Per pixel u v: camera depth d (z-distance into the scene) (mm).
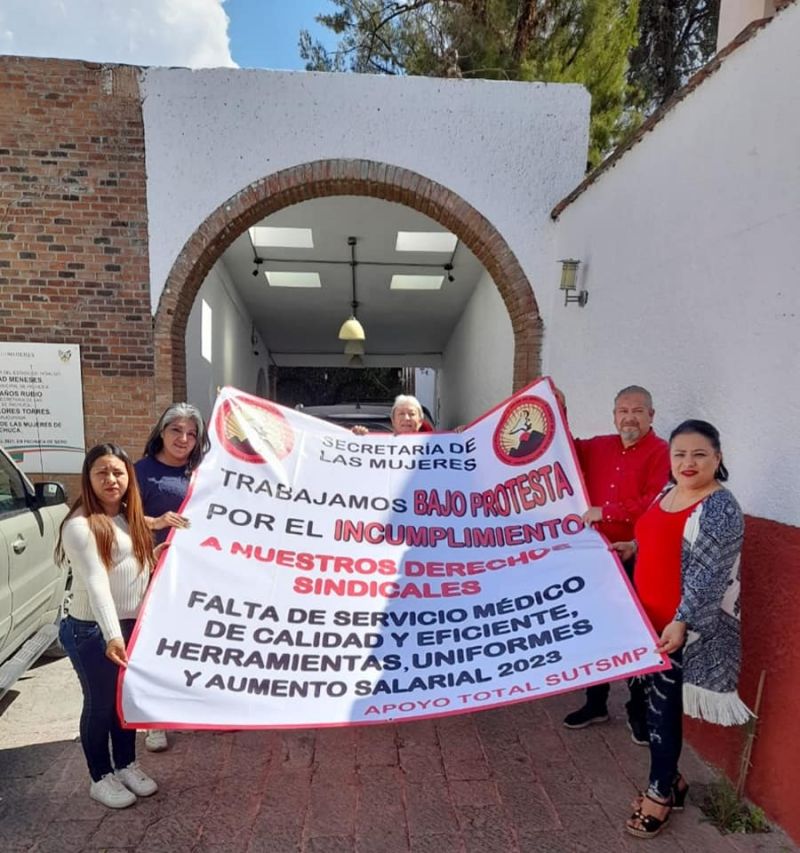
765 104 2854
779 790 2635
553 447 3371
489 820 2719
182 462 3320
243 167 6062
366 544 3164
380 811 2775
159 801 2830
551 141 6293
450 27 9641
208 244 6051
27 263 5918
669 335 3748
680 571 2611
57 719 3598
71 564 2646
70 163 5879
